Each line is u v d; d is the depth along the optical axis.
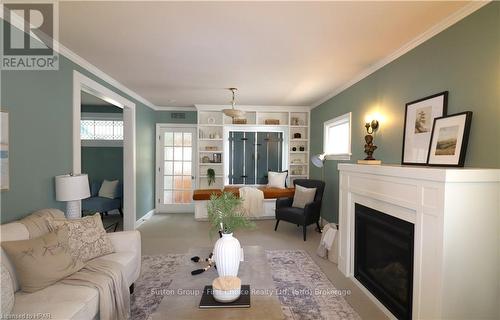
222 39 2.47
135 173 4.74
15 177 2.09
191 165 6.12
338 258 3.05
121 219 5.34
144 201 5.33
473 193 1.61
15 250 1.66
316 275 2.88
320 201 4.48
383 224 2.29
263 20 2.12
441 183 1.62
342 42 2.52
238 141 6.14
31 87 2.26
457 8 1.93
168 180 6.10
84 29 2.29
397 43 2.54
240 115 4.54
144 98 5.15
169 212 6.08
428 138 2.28
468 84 1.91
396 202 2.07
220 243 1.85
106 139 5.74
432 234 1.70
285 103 5.57
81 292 1.69
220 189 5.68
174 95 4.85
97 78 3.39
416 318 1.85
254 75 3.58
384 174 2.20
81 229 2.19
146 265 3.11
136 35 2.40
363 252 2.67
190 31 2.32
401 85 2.71
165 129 6.07
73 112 2.83
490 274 1.63
